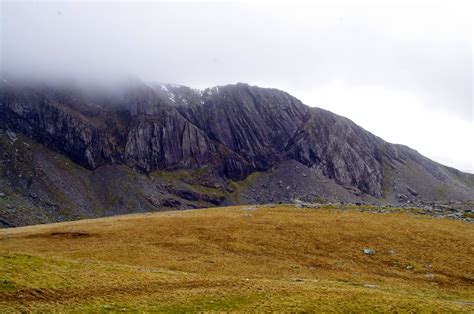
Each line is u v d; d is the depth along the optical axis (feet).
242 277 203.41
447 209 400.88
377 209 391.86
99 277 164.96
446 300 176.86
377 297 158.61
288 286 172.96
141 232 309.42
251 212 382.22
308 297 153.17
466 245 257.75
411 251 253.44
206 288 163.94
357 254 253.03
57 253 248.73
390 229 294.46
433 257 242.99
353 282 206.90
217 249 264.52
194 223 333.83
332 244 270.05
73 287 148.25
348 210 382.42
